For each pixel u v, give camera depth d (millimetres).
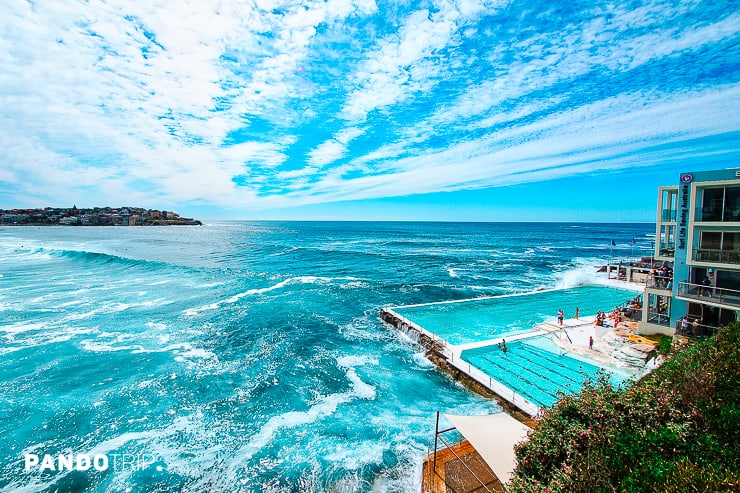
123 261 59062
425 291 39625
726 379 7895
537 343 22281
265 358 21234
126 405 16172
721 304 16500
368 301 35000
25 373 18969
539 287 42125
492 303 33500
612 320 25000
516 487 7402
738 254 16297
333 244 98188
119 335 24578
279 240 112562
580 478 6270
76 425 14727
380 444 13672
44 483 11703
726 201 16781
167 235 135250
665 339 18688
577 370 18703
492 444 9680
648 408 7664
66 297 35188
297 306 32688
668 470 5457
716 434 6637
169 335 24750
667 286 20219
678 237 18594
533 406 15211
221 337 24516
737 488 4590
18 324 26672
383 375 19297
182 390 17500
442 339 22625
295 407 16234
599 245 98688
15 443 13625
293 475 12188
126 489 11531
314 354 21906
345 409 16078
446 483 11109
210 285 41656
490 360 20109
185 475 12172
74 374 18922
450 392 17562
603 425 7727
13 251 75250
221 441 13891
